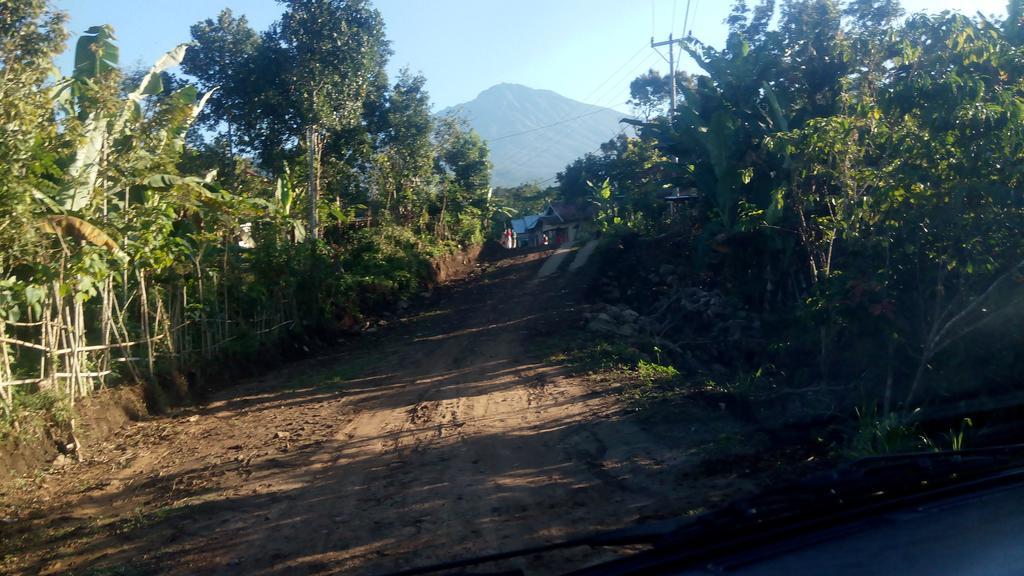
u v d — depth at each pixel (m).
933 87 7.14
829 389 8.89
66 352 9.30
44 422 8.48
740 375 10.41
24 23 9.81
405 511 6.02
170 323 12.15
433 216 29.78
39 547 5.82
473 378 11.59
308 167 20.02
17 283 8.39
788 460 6.72
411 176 25.91
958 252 7.09
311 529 5.75
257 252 15.28
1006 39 9.06
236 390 12.33
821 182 10.38
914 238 7.34
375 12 20.73
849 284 7.62
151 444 9.05
